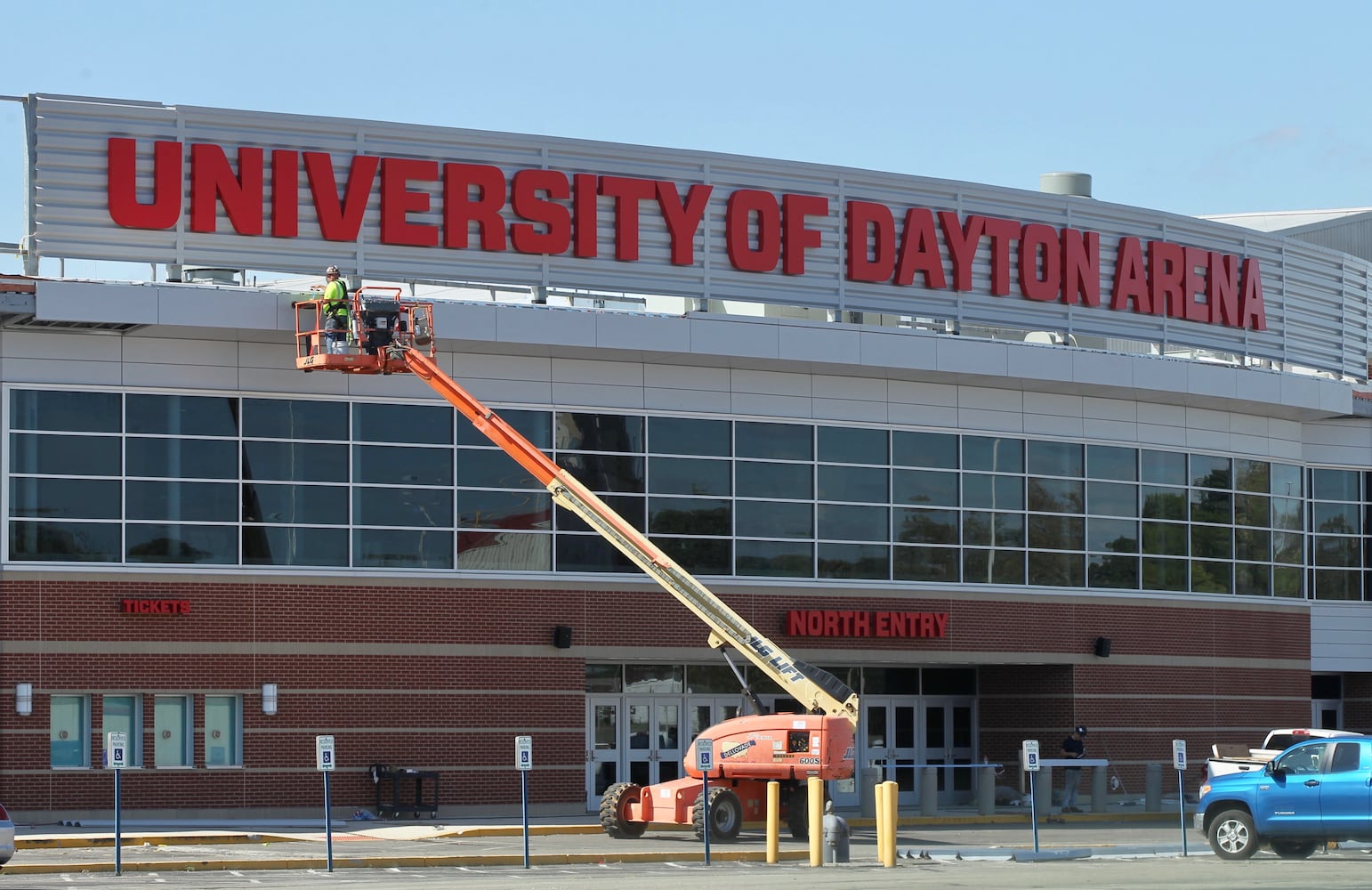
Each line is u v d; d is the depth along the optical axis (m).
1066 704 46.19
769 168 42.81
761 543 42.69
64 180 37.00
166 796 37.25
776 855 30.41
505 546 40.31
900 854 31.73
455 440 40.03
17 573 36.53
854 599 43.44
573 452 41.03
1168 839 36.91
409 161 39.34
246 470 38.38
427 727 39.22
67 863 28.75
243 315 37.25
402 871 28.77
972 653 44.72
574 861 30.36
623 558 41.34
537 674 40.28
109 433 37.50
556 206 40.47
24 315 35.94
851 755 33.41
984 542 45.28
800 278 42.91
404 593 39.31
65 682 36.69
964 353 43.72
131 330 37.47
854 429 43.97
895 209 44.22
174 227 37.59
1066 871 28.00
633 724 42.62
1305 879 25.97
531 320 39.38
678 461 42.00
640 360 41.56
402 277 39.16
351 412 39.28
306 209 38.62
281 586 38.34
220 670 37.75
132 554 37.47
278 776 37.97
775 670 33.97
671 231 41.53
